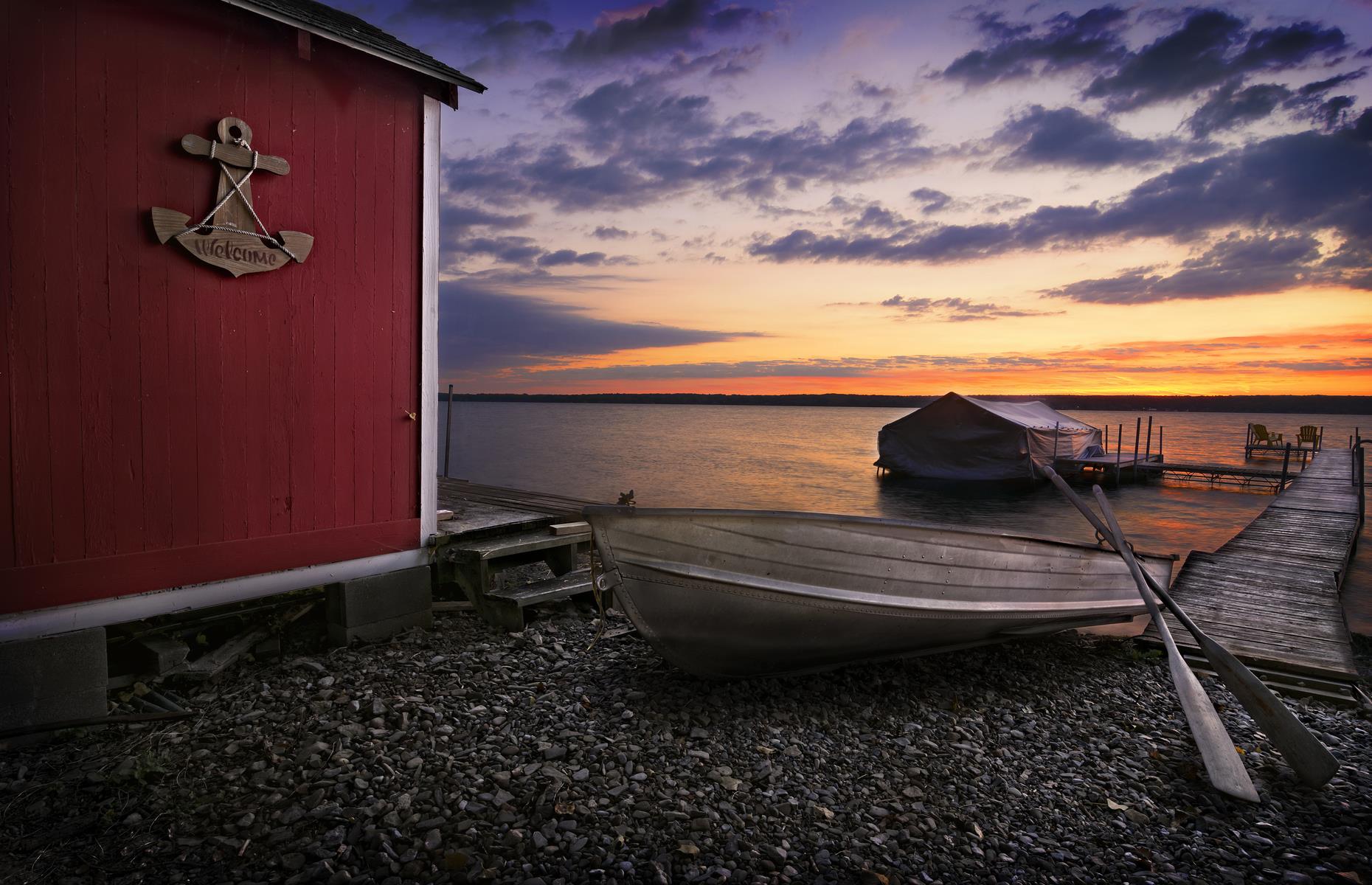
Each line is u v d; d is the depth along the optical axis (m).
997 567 5.50
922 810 3.48
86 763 3.44
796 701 4.77
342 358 5.04
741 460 40.16
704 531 4.36
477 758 3.61
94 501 4.01
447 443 10.14
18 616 3.77
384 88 5.15
